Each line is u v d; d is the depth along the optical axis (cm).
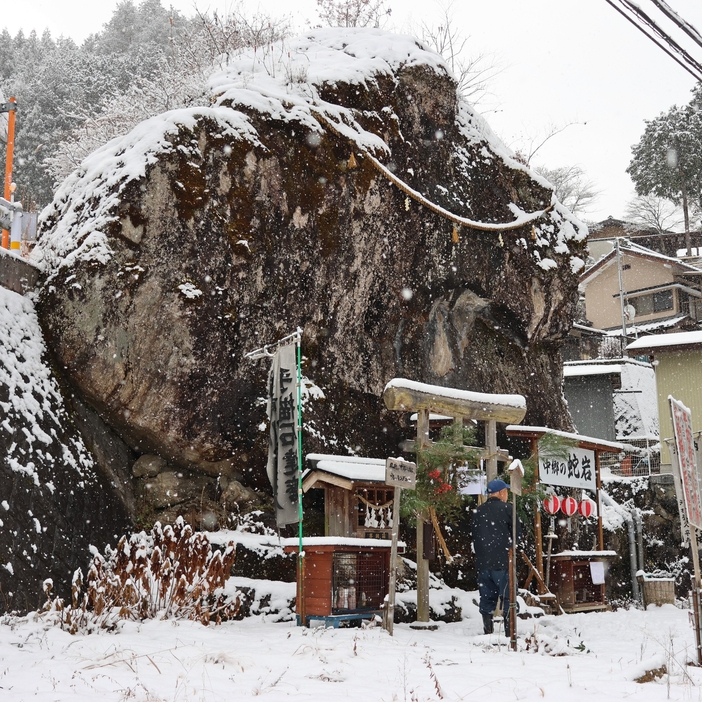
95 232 1016
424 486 937
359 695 461
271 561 1002
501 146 1650
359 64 1372
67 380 1009
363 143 1281
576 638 877
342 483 911
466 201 1466
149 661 549
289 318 1153
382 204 1292
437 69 1461
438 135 1450
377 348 1278
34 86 3058
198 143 1102
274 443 884
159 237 1042
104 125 1492
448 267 1398
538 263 1588
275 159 1173
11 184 1215
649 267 3984
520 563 1275
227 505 1068
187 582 793
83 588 863
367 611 834
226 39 1619
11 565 771
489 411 1025
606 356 3309
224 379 1069
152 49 3697
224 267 1090
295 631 767
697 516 657
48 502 857
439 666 586
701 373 1998
